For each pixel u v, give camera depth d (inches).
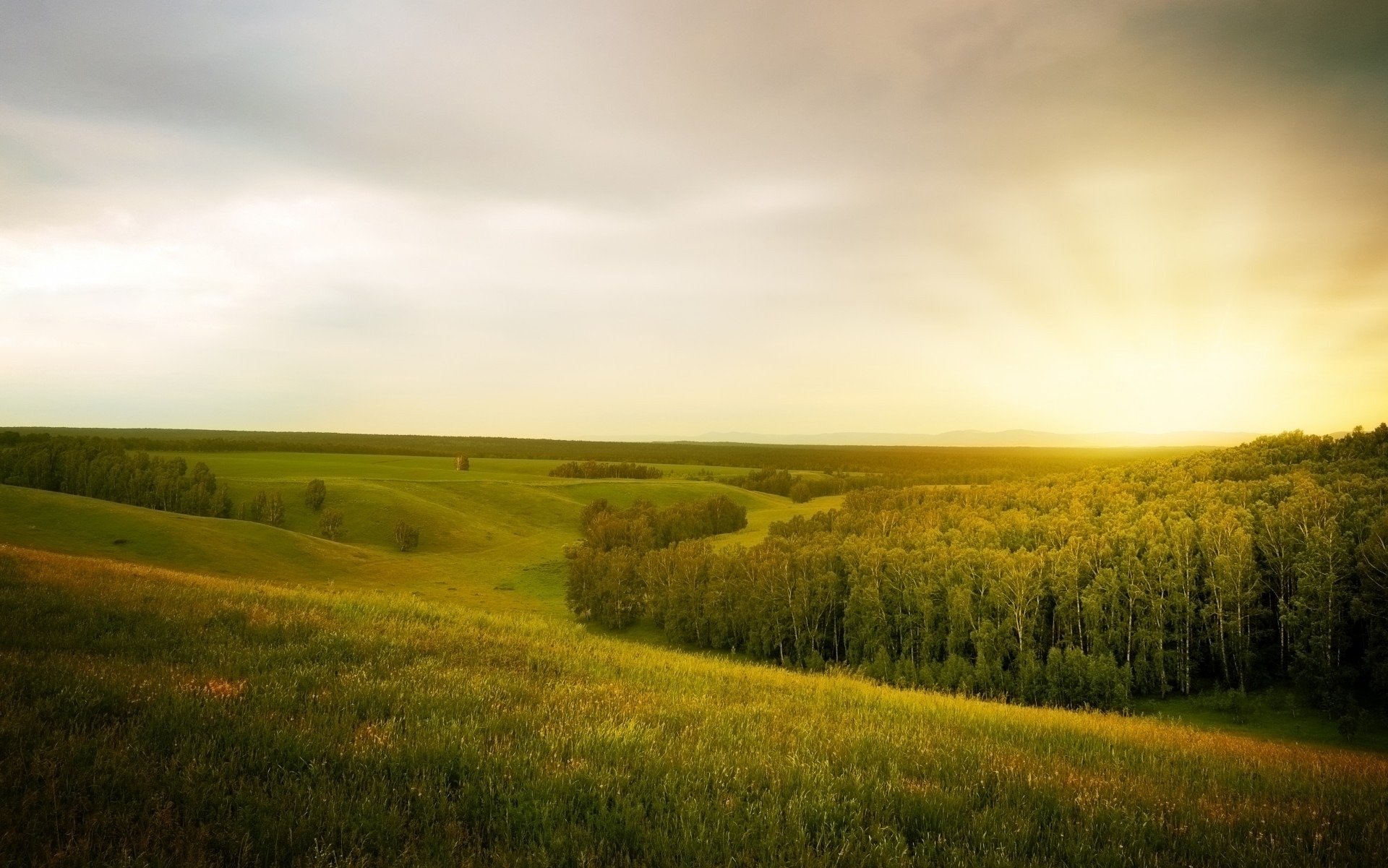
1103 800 305.3
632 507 4626.0
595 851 215.5
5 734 250.5
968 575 1761.8
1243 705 1407.5
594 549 3267.7
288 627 566.9
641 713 399.9
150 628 503.2
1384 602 1318.9
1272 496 1887.3
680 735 360.2
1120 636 1574.8
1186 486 2342.5
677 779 280.8
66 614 509.0
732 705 467.8
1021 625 1644.9
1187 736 622.5
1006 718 601.6
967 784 312.3
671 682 573.9
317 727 304.8
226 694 337.7
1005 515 2385.6
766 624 2079.2
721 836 230.1
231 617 582.9
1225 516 1626.5
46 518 2549.2
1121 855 240.1
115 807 210.1
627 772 285.1
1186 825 283.0
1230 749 554.3
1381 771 504.4
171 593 689.0
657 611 2529.5
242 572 2573.8
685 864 210.4
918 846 238.2
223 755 259.1
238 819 211.9
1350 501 1562.5
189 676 364.5
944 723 514.3
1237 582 1476.4
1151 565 1573.6
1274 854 258.7
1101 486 2556.6
